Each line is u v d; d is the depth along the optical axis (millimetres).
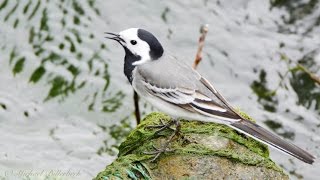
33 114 15227
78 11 16875
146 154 10859
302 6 17297
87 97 15664
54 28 16516
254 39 16750
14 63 15945
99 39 16484
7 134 14688
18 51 16094
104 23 16734
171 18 17000
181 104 11172
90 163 14289
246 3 17312
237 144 11055
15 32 16375
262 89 16062
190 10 17172
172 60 11648
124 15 16938
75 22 16688
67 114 15344
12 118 15070
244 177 10477
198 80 11328
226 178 10445
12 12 16672
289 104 15836
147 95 11562
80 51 16250
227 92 15898
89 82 15852
